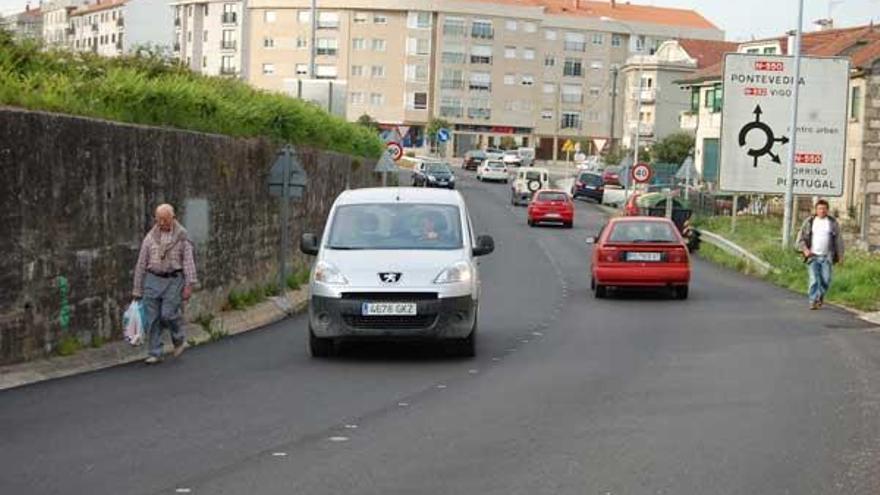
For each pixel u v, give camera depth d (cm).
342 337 1473
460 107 11950
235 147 2159
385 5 11644
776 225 4603
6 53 1611
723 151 3444
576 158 10256
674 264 2484
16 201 1343
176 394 1225
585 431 1028
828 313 2225
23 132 1356
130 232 1658
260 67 11838
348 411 1127
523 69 12188
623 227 2531
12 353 1341
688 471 869
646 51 12812
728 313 2219
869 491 809
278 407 1148
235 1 11825
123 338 1614
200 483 823
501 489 809
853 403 1185
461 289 1480
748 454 931
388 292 1462
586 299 2517
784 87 3431
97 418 1077
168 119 1936
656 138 10406
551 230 5281
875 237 5219
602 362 1508
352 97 11750
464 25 11875
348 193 1684
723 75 3434
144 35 11994
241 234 2200
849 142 5466
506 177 8850
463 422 1071
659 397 1220
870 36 6131
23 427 1027
